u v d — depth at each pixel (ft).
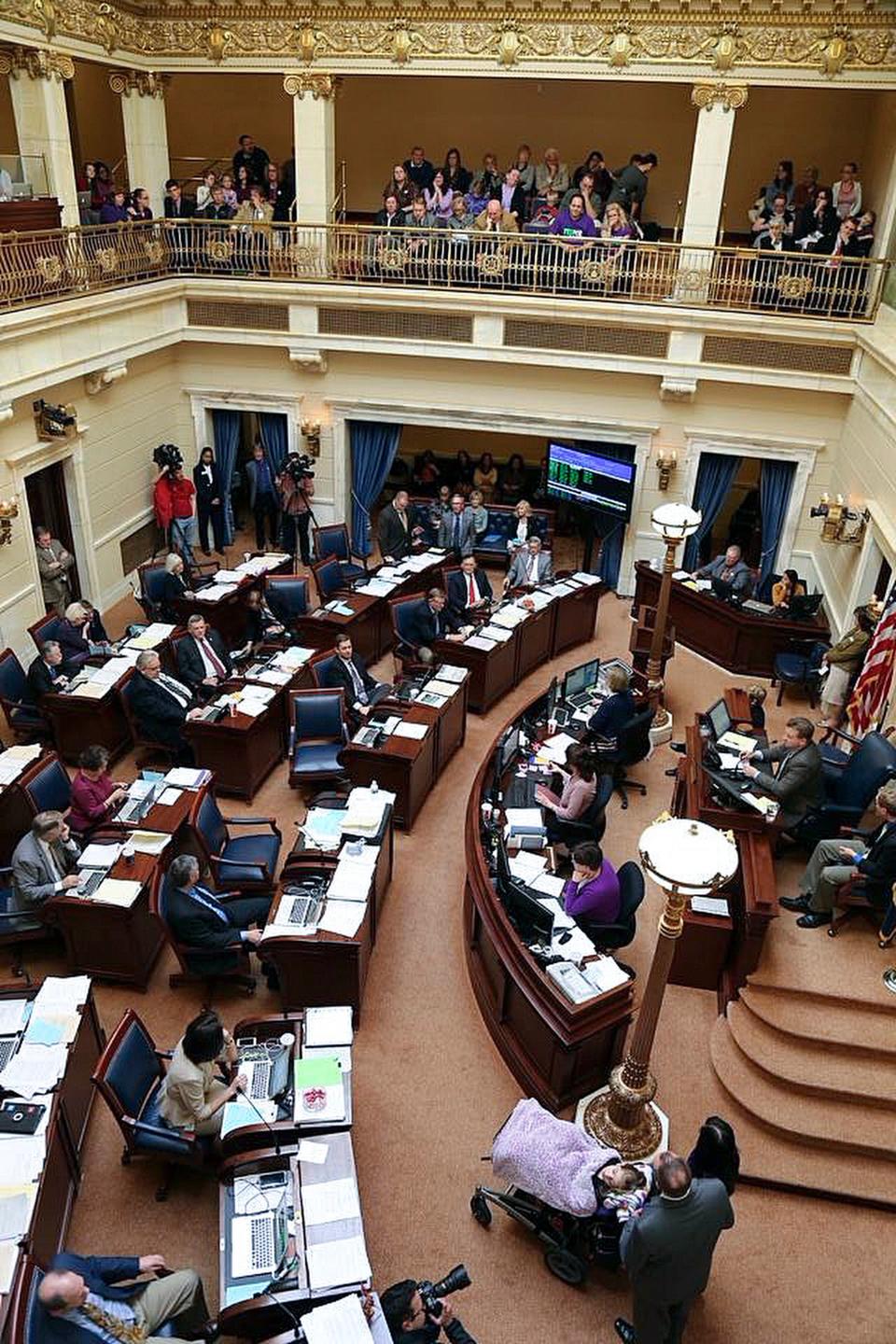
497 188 42.60
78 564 39.01
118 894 21.06
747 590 39.09
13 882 21.42
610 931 20.93
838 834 23.88
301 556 46.75
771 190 39.73
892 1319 16.26
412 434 58.80
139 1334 13.94
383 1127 19.08
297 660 31.65
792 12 34.76
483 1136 19.01
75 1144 17.75
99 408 38.86
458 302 40.40
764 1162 18.56
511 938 19.95
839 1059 19.93
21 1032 18.07
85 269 35.19
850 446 37.93
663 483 42.91
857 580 33.71
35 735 30.04
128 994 21.94
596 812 24.35
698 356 39.45
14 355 31.17
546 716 29.78
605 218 39.45
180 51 40.40
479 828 23.11
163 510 43.04
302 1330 13.50
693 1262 13.92
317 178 40.93
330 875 22.09
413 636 34.42
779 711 35.09
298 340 42.80
